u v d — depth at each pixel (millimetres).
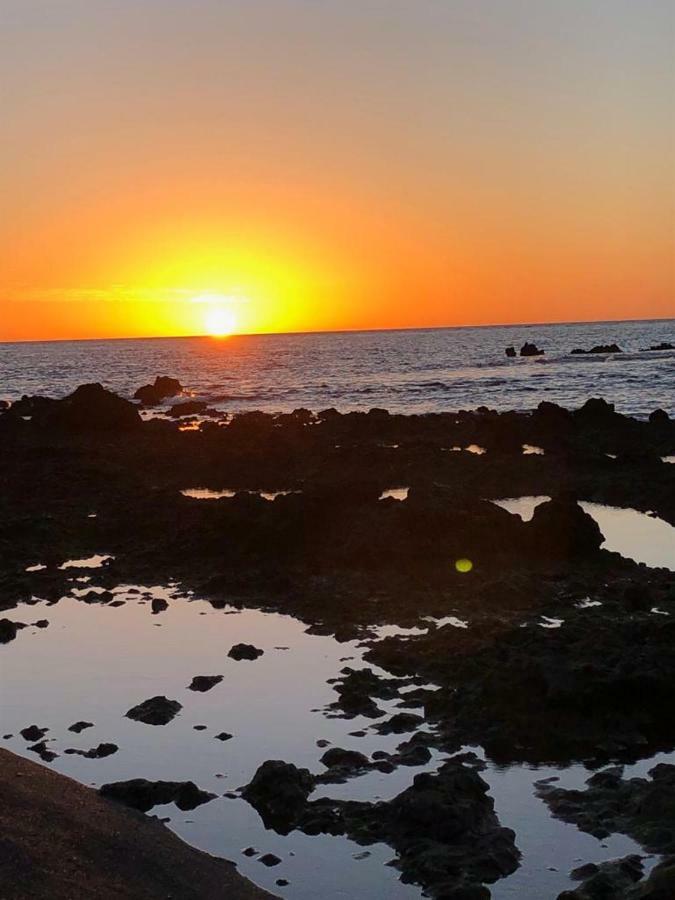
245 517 18266
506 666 11469
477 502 18266
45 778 9211
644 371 69312
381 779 9633
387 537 17094
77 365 116250
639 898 7355
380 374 78562
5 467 27125
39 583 16406
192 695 11773
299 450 29391
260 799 9289
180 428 40344
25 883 7375
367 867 8211
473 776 9219
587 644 12078
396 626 14086
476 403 51125
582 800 9102
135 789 9289
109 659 13000
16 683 12258
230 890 7789
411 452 28391
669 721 10594
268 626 14234
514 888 7863
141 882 7719
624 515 21781
